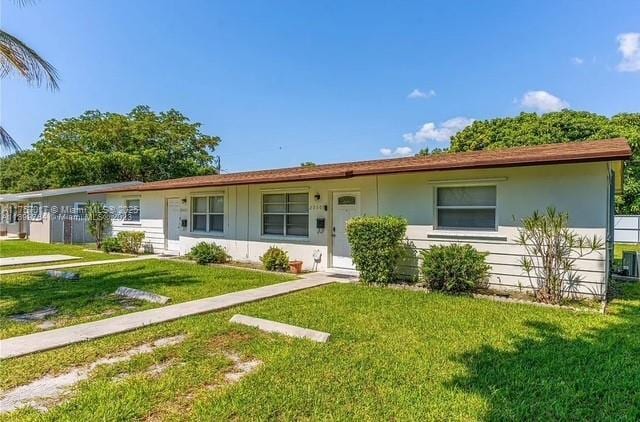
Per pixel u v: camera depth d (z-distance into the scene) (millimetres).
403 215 9320
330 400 3264
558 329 5273
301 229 11438
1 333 5199
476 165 7418
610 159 6289
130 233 16375
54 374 3902
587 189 7090
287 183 11625
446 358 4215
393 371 3855
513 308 6484
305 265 11234
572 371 3855
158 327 5465
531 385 3547
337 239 10742
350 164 12328
